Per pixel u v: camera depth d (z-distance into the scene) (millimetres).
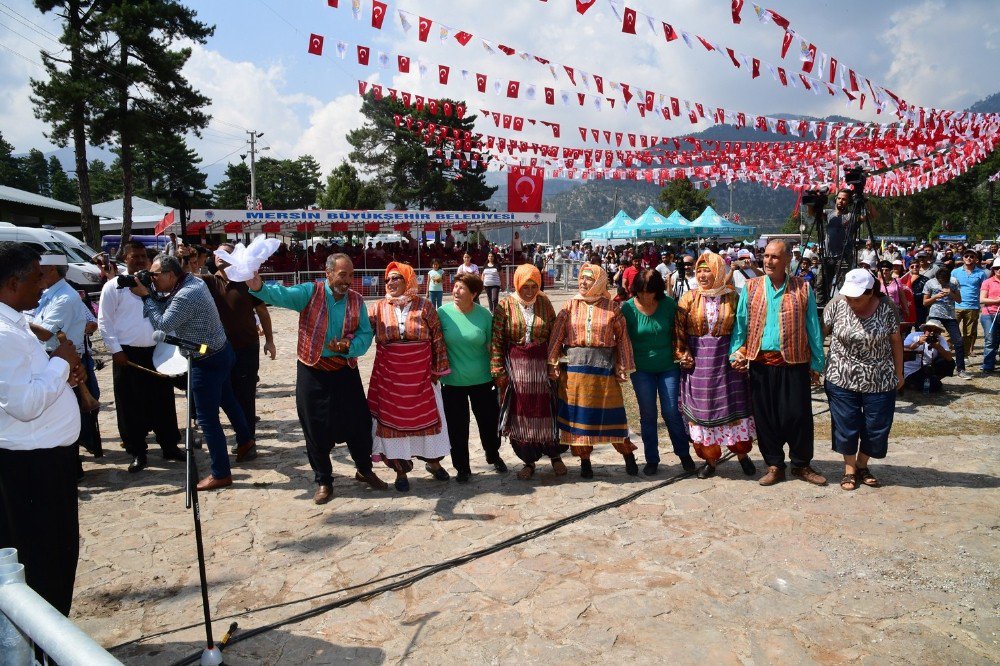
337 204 51531
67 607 3037
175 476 5746
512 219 25766
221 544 4363
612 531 4418
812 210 7836
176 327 4984
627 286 12945
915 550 4016
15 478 2824
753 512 4656
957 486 5047
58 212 29219
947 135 11797
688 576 3783
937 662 2965
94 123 23594
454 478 5547
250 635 3295
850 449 4988
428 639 3254
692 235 27766
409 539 4375
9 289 2779
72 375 3184
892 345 4848
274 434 7004
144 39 23031
